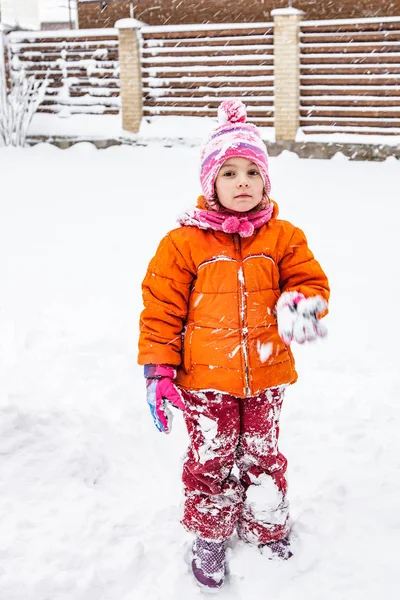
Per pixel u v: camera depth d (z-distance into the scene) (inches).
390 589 92.0
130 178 483.8
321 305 87.4
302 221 339.3
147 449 128.0
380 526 104.0
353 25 514.9
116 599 90.5
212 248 89.4
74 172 512.7
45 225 349.1
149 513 107.0
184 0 621.9
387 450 125.3
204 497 94.4
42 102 644.7
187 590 92.8
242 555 97.0
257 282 89.7
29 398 140.8
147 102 602.9
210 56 570.3
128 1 653.3
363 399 145.6
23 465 113.3
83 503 107.0
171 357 89.7
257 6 591.2
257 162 87.8
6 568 93.1
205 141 91.4
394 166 490.9
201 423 91.6
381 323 197.5
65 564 94.6
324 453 125.0
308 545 98.3
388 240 299.0
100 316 201.9
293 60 527.8
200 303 90.0
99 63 617.9
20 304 217.2
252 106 559.5
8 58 639.8
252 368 89.3
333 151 530.3
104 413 140.4
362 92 521.3
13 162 557.9
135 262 273.1
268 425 93.5
